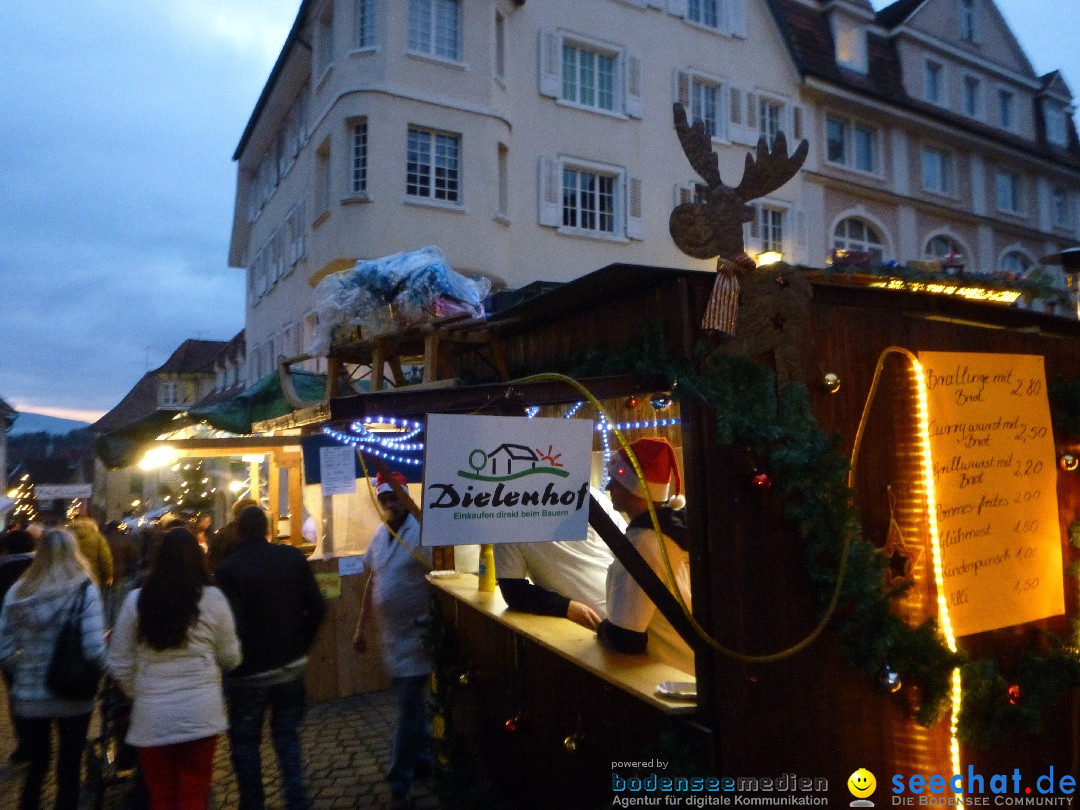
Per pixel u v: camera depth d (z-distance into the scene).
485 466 2.62
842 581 2.78
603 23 16.89
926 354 3.22
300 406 4.80
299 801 3.95
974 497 3.30
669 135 17.55
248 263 24.03
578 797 3.44
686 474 2.80
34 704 4.20
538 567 4.18
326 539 8.45
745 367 2.76
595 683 3.33
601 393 2.84
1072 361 3.86
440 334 4.05
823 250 19.19
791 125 19.14
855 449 3.00
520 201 15.59
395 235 13.77
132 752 5.05
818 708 2.82
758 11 19.20
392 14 14.10
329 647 6.80
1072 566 3.64
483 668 4.48
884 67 21.09
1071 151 25.03
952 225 21.77
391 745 5.59
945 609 3.10
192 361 39.25
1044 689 3.32
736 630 2.70
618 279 2.90
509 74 15.56
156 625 3.51
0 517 21.12
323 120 14.88
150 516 12.78
